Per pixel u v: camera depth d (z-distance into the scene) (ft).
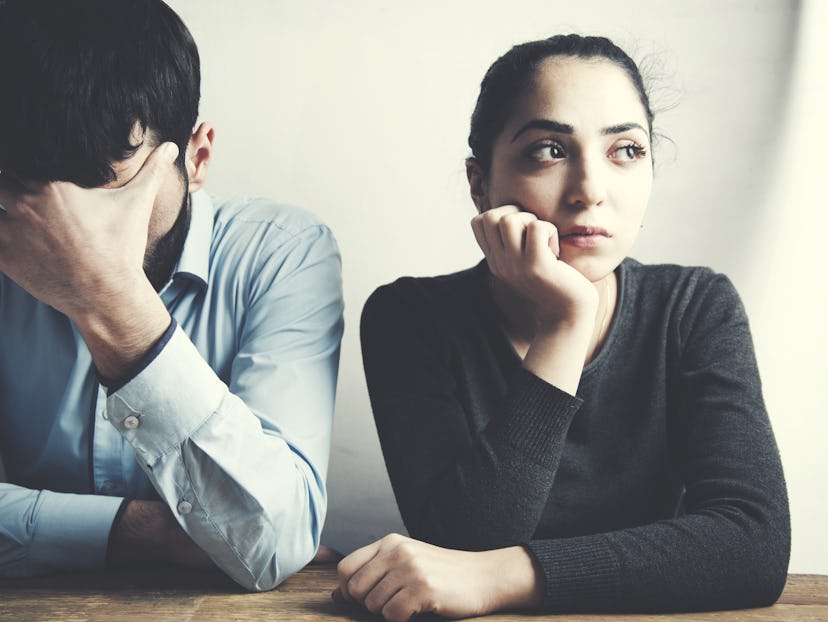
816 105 5.14
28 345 3.64
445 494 3.04
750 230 5.18
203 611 2.73
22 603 2.79
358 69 5.31
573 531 3.51
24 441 3.70
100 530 3.14
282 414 3.20
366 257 5.34
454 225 5.28
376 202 5.32
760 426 3.28
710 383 3.44
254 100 5.34
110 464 3.53
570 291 3.14
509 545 2.97
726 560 2.82
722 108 5.20
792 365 5.17
